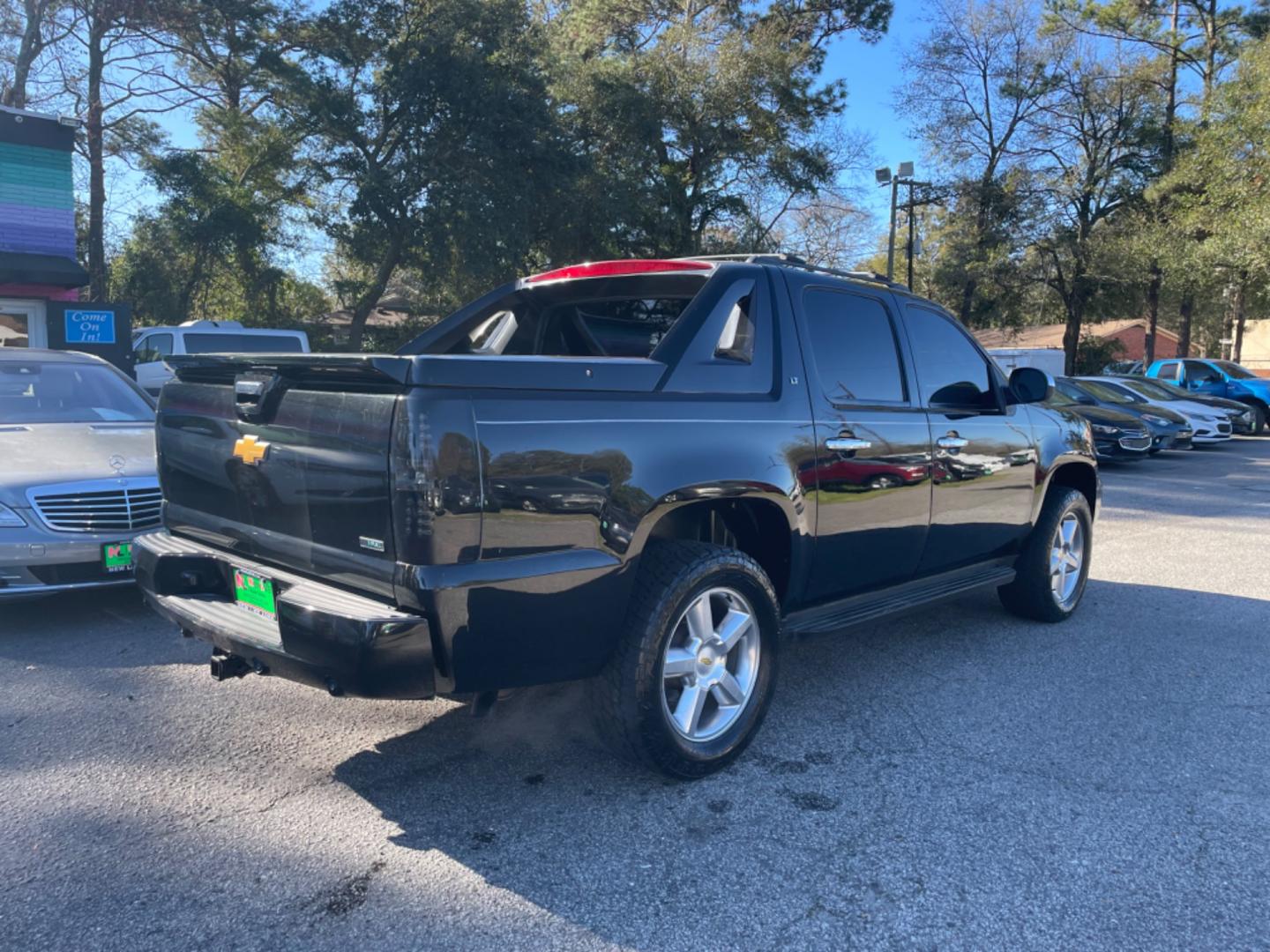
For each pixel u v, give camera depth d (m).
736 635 3.45
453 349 4.74
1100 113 34.50
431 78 23.94
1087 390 17.94
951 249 36.91
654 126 29.41
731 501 3.50
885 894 2.67
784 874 2.77
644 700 3.09
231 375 3.33
